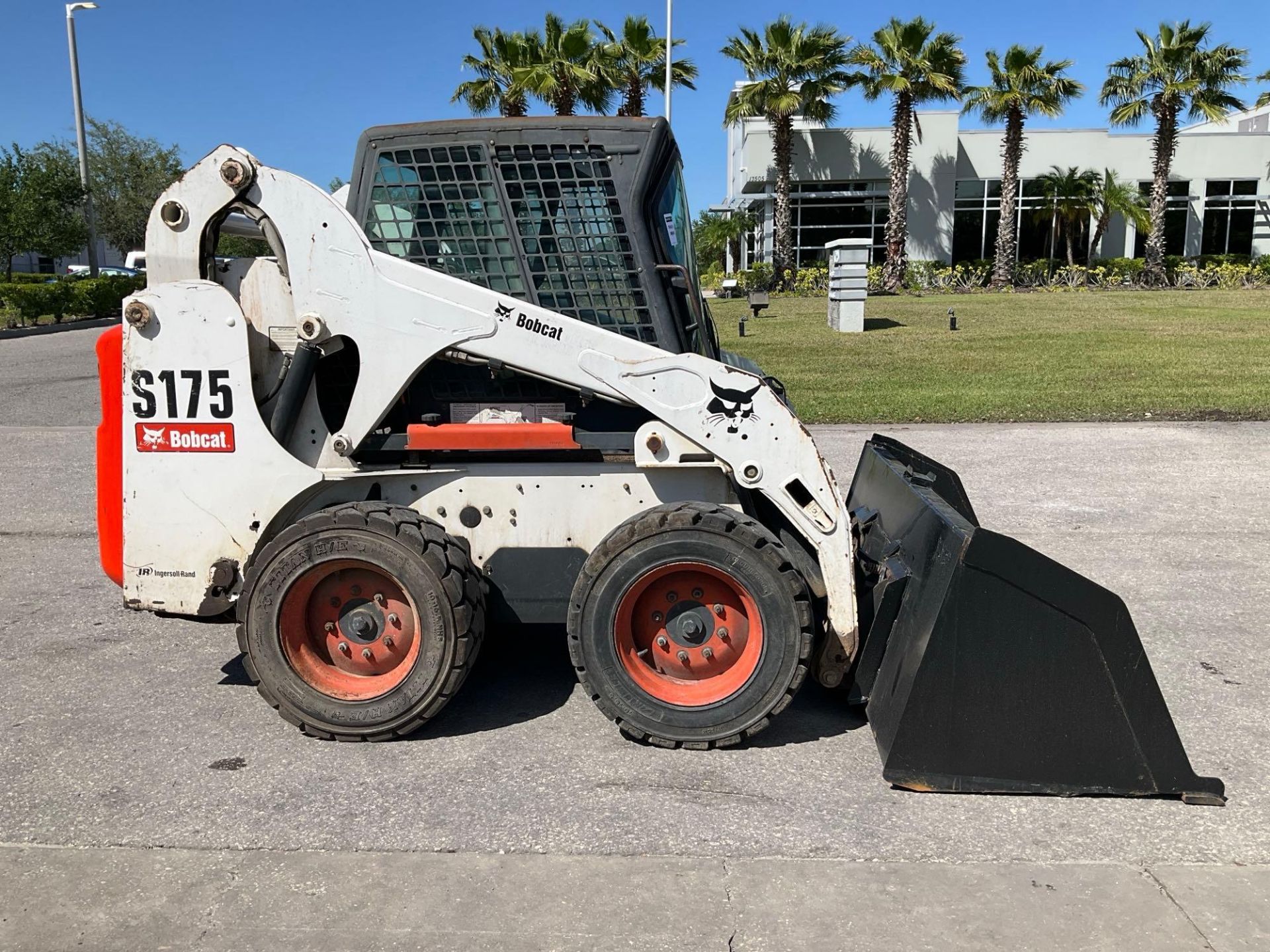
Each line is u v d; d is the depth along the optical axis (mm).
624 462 4070
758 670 3740
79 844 3201
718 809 3404
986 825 3291
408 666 3855
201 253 3955
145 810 3410
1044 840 3201
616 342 3822
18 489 8727
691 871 3027
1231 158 39406
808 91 33750
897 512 4324
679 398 3826
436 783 3590
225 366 3908
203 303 3873
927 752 3480
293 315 3996
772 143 38031
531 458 4105
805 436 3801
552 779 3617
